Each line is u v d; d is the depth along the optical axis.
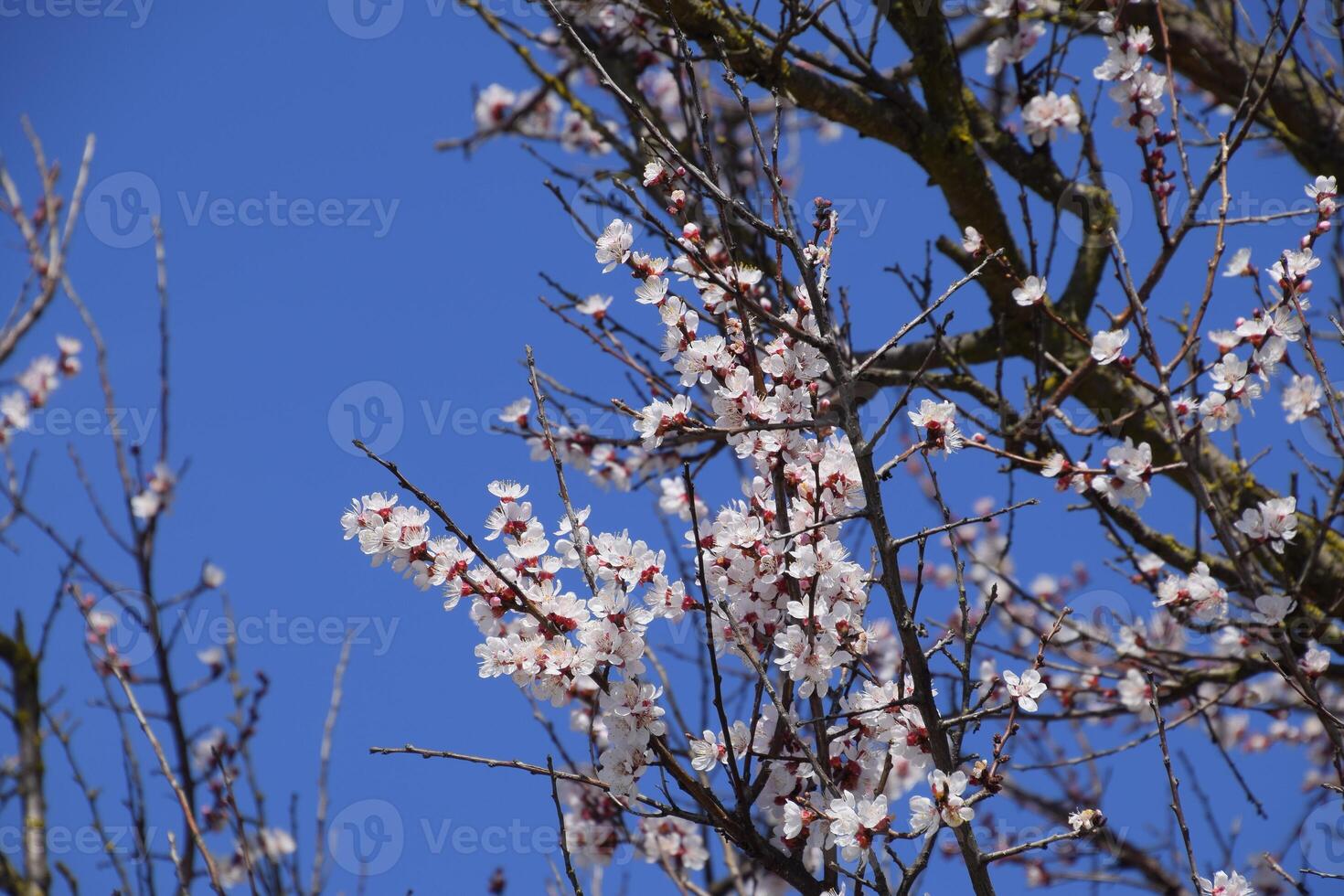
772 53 5.60
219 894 3.96
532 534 3.43
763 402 3.48
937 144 5.94
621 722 3.28
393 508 3.42
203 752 5.32
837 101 5.91
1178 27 6.25
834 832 3.12
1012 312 6.06
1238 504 5.52
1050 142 6.00
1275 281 4.18
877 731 3.54
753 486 3.71
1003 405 5.34
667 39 6.04
